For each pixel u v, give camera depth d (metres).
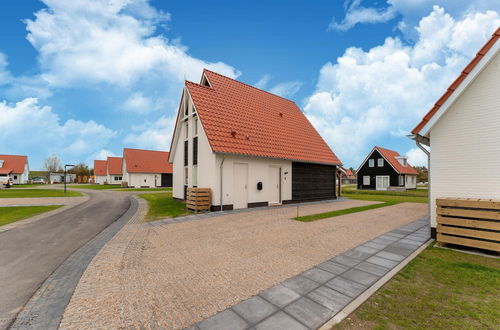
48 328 2.82
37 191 25.78
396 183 34.72
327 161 17.14
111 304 3.33
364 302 3.32
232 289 3.73
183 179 15.36
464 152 6.25
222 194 11.80
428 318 2.93
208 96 13.66
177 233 7.47
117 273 4.44
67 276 4.37
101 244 6.43
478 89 6.10
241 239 6.70
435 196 6.68
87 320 2.95
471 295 3.49
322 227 8.17
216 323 2.83
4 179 44.44
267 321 2.87
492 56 5.51
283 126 16.73
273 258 5.15
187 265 4.80
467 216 5.52
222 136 11.98
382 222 9.05
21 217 10.52
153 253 5.60
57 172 67.81
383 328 2.73
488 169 5.91
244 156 12.66
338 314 3.02
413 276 4.18
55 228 8.40
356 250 5.67
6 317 3.07
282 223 8.84
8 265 4.94
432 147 6.75
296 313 3.04
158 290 3.73
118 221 9.62
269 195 14.06
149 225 8.74
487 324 2.79
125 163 39.41
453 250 5.63
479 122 6.06
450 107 6.47
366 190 34.25
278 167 14.71
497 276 4.12
